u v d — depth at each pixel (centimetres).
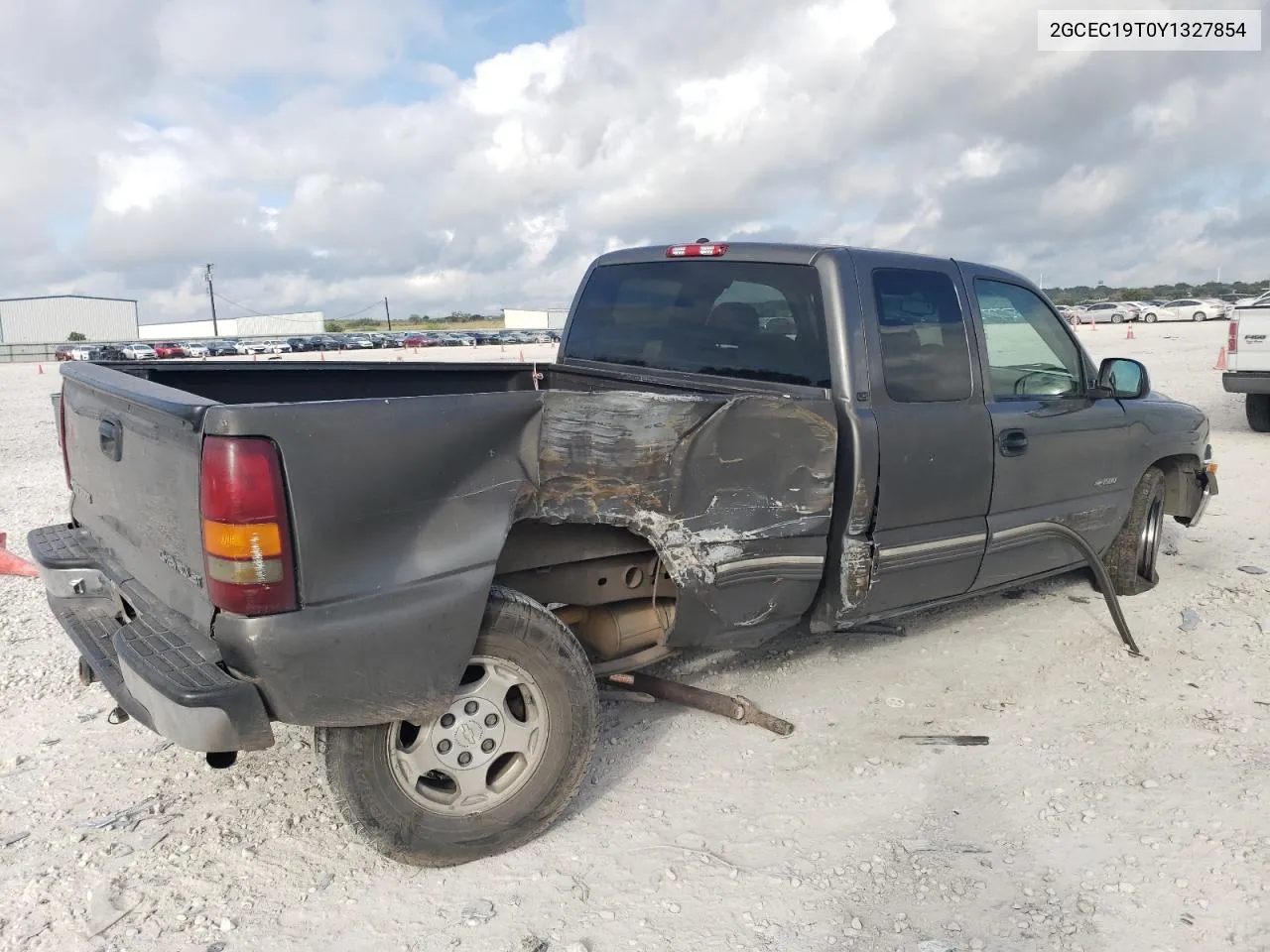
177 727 254
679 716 414
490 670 303
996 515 452
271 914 286
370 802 288
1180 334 4209
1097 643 500
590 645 377
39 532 390
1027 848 317
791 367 402
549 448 304
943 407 418
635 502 326
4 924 281
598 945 272
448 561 281
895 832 328
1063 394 494
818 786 358
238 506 248
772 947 271
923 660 477
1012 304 472
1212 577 609
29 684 452
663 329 459
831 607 398
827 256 395
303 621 258
